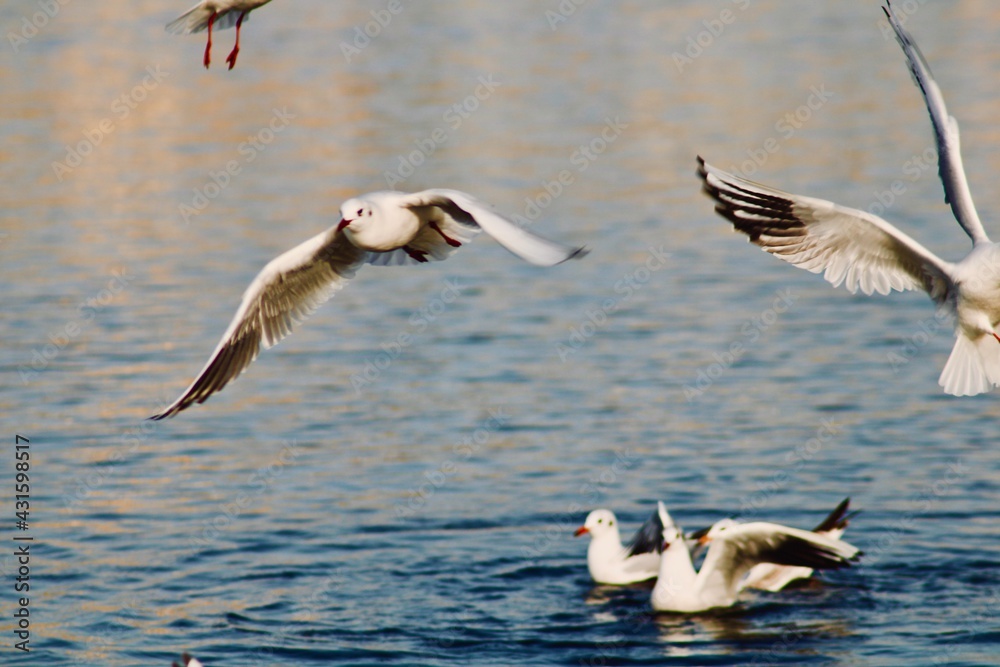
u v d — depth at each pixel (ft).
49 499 50.75
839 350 66.95
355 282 82.43
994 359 31.07
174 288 76.89
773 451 54.75
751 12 177.37
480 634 40.57
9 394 61.52
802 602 42.98
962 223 31.37
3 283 78.18
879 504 49.67
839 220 30.17
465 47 152.87
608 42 154.30
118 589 43.39
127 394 61.52
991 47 145.89
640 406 60.13
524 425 58.18
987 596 42.65
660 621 41.68
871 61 141.38
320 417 59.82
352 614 41.93
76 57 143.84
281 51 150.20
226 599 42.88
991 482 51.26
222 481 52.75
